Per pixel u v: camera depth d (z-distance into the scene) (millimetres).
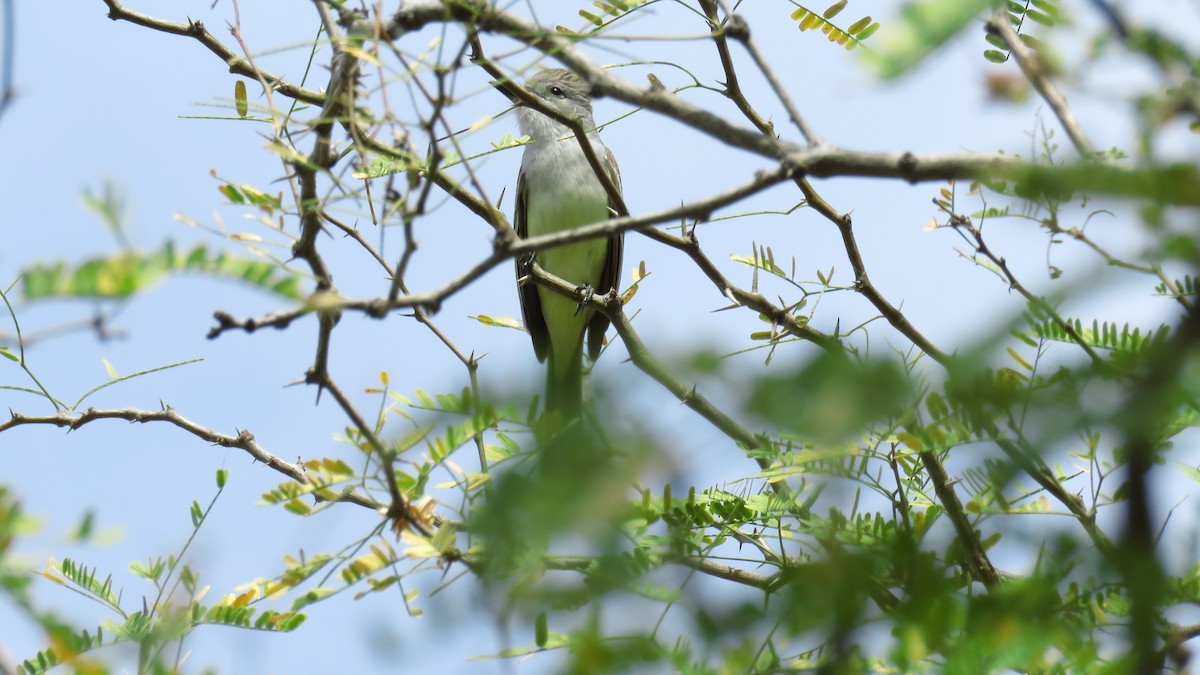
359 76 5520
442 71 4988
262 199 5766
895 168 4770
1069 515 5641
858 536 4645
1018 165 3576
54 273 3479
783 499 6547
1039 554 4316
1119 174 3389
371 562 5199
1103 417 3158
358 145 5328
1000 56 5758
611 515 2912
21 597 4031
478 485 5133
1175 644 4551
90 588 5918
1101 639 4680
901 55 2816
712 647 4348
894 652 3988
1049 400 3223
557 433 3264
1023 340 3850
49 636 4117
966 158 4730
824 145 4906
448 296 4906
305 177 5492
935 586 3965
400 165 5523
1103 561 4109
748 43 5305
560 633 4707
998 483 4199
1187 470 5875
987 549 5000
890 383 2807
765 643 4320
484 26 5496
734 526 6484
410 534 5141
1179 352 3160
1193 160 3383
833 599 3877
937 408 3268
